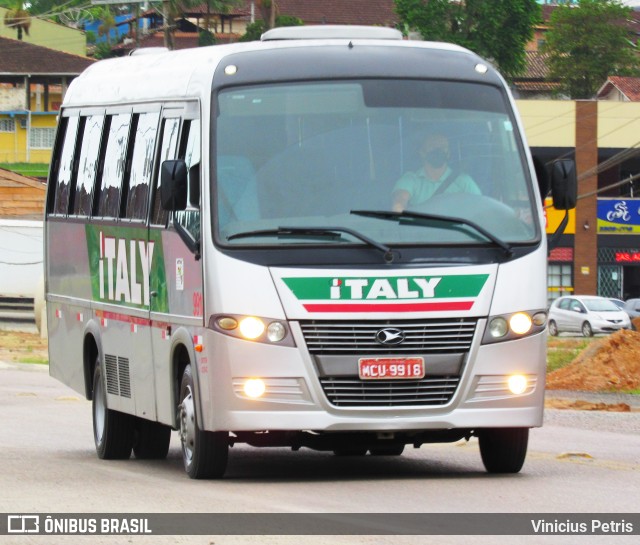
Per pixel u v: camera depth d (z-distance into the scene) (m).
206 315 19.69
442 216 19.83
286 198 19.81
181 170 20.09
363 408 19.38
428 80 20.84
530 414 19.97
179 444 29.47
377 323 19.38
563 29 172.00
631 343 49.84
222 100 20.41
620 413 34.34
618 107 120.25
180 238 21.02
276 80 20.56
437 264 19.55
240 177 19.95
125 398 24.50
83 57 169.50
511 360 19.78
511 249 19.91
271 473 22.17
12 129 164.62
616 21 176.25
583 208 120.12
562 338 90.38
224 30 193.38
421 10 141.25
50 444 27.98
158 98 23.09
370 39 21.97
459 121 20.59
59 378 29.41
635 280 121.19
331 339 19.33
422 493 18.81
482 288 19.66
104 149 26.16
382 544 14.63
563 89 170.62
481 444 21.66
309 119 20.34
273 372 19.30
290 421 19.33
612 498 18.27
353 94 20.55
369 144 20.22
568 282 120.69
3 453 25.78
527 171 20.59
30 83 166.12
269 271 19.39
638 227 120.50
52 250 29.81
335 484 20.03
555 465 22.81
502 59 141.88
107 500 18.38
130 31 191.62
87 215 26.94
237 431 20.42
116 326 24.92
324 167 20.03
